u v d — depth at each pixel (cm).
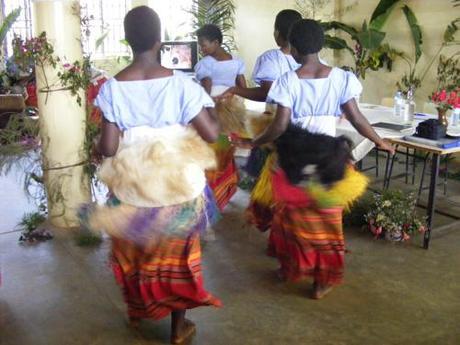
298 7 702
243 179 462
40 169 387
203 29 376
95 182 386
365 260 332
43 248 349
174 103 206
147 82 203
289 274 283
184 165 209
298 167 252
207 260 331
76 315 269
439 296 287
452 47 552
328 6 677
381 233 365
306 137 251
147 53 205
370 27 608
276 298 285
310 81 253
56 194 375
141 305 231
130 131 210
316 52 254
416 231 366
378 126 372
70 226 381
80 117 370
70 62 356
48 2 341
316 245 268
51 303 280
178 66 656
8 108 580
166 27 893
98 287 297
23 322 262
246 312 271
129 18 201
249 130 319
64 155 371
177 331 242
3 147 380
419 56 572
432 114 448
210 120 215
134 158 205
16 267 322
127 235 214
